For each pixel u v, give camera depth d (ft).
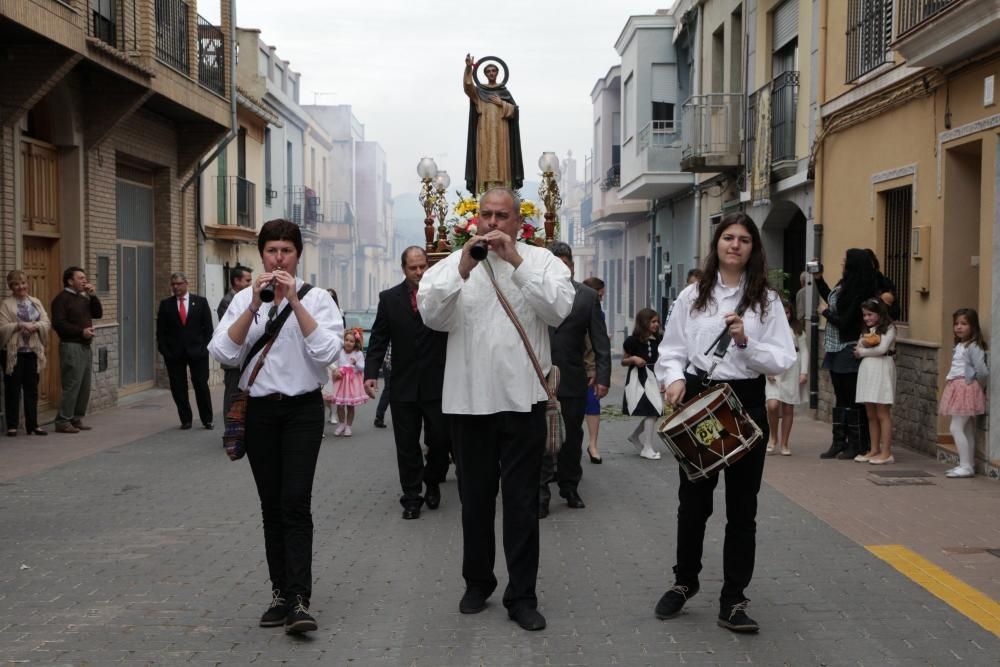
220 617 17.93
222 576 20.67
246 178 87.51
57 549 22.93
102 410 52.95
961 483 30.37
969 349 30.96
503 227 17.13
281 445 17.42
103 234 53.06
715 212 72.49
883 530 24.21
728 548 16.90
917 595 18.84
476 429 17.71
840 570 20.59
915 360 37.24
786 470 32.94
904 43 34.47
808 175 50.26
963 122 33.94
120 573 20.86
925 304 36.81
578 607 18.37
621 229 122.62
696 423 16.06
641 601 18.71
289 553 17.07
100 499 28.89
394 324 26.50
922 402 36.68
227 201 78.79
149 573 20.88
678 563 17.65
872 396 33.76
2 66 42.27
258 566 21.48
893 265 41.34
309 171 132.67
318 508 27.81
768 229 61.57
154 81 52.01
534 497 17.53
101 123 50.83
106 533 24.54
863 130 43.52
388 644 16.44
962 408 30.89
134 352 61.36
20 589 19.70
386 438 42.91
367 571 21.08
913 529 24.30
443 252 37.40
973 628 16.94
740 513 16.76
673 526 25.16
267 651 16.15
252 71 97.19
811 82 51.42
